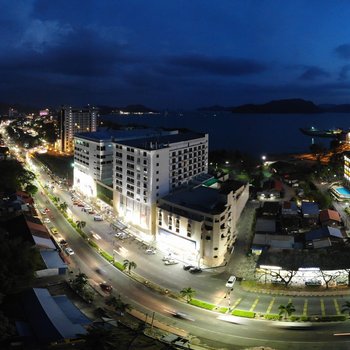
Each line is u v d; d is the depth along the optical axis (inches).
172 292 4857.3
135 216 6958.7
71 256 5767.7
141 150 6624.0
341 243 5856.3
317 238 6008.9
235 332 4042.8
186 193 6402.6
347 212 7588.6
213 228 5472.4
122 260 5703.7
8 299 4424.2
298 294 4736.7
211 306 4549.7
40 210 7864.2
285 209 7288.4
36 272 5002.5
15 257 4744.1
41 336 3668.8
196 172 7815.0
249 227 6914.4
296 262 5017.2
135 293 4835.1
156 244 6254.9
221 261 5605.3
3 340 3590.1
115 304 4328.3
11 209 7357.3
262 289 4872.0
